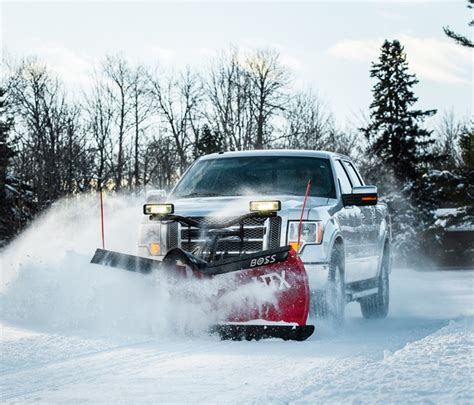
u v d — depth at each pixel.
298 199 10.71
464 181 60.75
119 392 6.20
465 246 66.69
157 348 8.51
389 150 62.34
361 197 11.08
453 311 14.44
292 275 9.16
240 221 9.98
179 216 10.20
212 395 6.05
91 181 52.22
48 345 8.52
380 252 12.81
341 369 6.81
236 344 8.91
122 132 68.88
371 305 12.93
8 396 6.09
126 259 9.71
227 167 11.70
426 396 5.51
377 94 63.44
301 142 66.12
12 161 49.97
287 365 7.48
